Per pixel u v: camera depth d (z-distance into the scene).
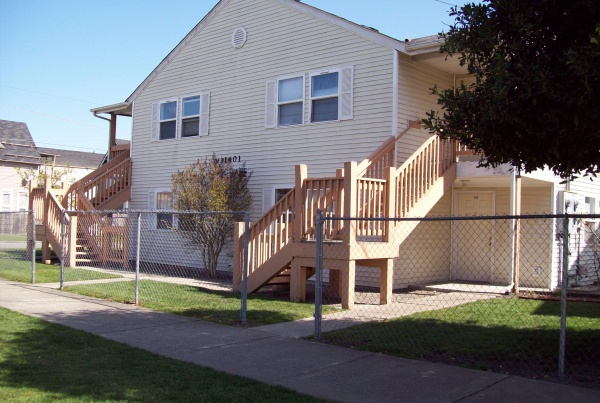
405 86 13.09
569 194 14.91
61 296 11.19
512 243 12.40
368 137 13.28
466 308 10.12
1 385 5.37
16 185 42.03
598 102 5.46
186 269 16.84
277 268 11.33
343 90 13.80
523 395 5.29
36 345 7.00
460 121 6.33
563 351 5.89
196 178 15.33
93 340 7.37
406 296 11.88
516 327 8.35
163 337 7.71
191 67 17.78
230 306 10.20
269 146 15.41
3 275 14.53
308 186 10.92
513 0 6.04
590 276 15.48
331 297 11.52
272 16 15.58
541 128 5.78
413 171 11.51
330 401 5.09
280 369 6.17
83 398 5.02
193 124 17.70
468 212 14.73
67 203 17.81
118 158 19.83
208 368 6.12
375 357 6.70
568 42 6.00
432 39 12.24
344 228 10.12
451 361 6.51
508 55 6.12
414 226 11.58
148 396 5.12
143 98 19.42
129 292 11.88
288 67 15.09
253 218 15.59
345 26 13.84
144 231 18.64
